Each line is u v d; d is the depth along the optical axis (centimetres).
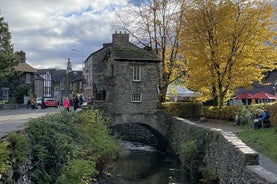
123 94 3938
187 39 3747
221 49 3534
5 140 1148
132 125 4609
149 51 4175
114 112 3916
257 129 2536
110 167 2686
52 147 1497
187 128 3028
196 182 2288
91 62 7081
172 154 3538
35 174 1321
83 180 1789
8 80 6400
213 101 4466
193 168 2441
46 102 5888
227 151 1850
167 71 4491
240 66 3531
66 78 11300
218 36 3541
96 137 2502
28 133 1429
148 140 4494
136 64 3969
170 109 3994
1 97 6266
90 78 7275
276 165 1531
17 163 1159
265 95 4359
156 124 3956
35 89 8569
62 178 1466
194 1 3675
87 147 2192
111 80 3950
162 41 4478
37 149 1384
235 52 3531
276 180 1178
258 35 3488
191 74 3750
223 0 3556
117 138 3628
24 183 1216
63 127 1997
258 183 1275
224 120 3456
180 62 4466
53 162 1480
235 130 2723
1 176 987
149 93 3988
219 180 1998
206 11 3606
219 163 2028
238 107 3294
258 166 1437
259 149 1897
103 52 6988
